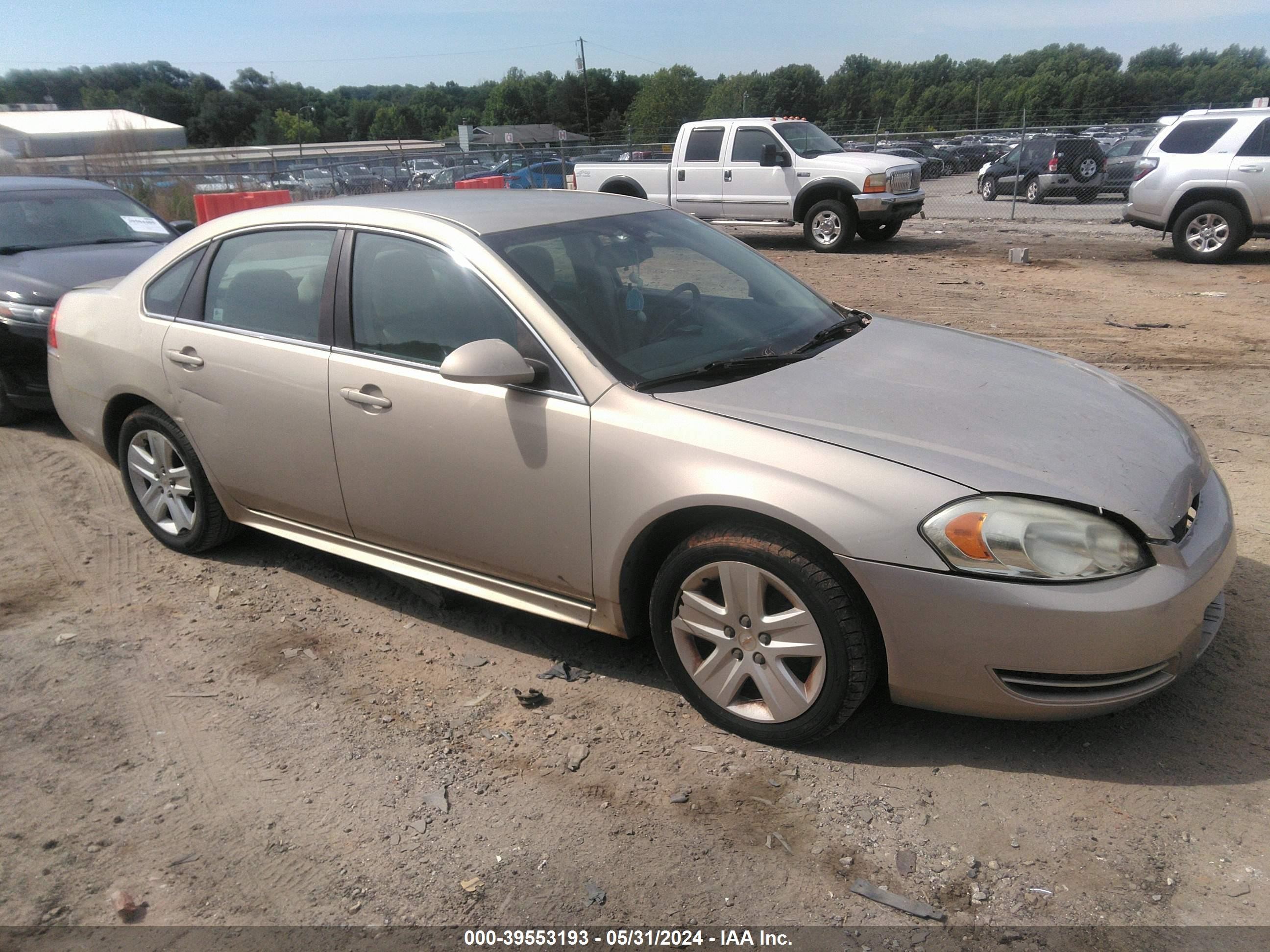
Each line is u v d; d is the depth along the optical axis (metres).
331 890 2.45
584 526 3.02
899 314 9.75
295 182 23.83
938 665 2.59
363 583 4.18
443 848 2.57
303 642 3.70
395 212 3.55
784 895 2.36
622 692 3.27
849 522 2.56
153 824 2.71
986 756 2.85
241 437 3.87
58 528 4.88
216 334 3.91
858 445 2.68
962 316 9.54
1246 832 2.48
